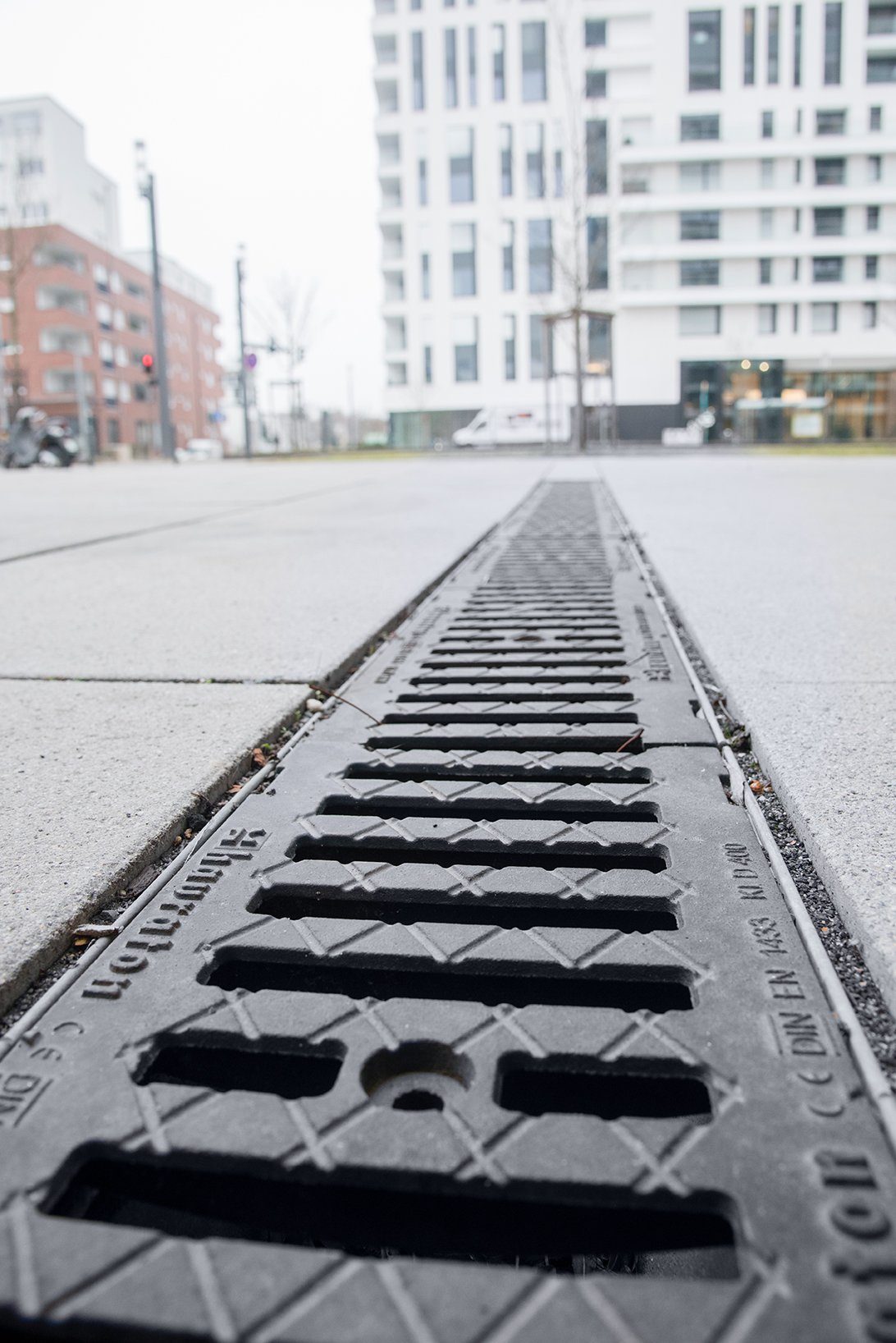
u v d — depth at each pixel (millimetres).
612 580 4168
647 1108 1025
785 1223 776
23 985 1195
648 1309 709
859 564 4371
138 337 71062
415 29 40406
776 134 39875
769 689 2369
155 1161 869
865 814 1581
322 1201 878
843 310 40531
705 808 1674
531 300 41312
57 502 9383
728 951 1197
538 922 1376
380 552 5098
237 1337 688
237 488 11398
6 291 59312
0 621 3432
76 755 2002
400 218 41875
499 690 2479
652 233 40156
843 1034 1039
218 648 2973
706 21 39219
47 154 63844
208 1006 1105
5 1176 855
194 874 1456
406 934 1252
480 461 19406
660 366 40500
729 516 6660
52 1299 724
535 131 40375
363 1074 985
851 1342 677
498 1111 914
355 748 2049
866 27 39375
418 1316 707
